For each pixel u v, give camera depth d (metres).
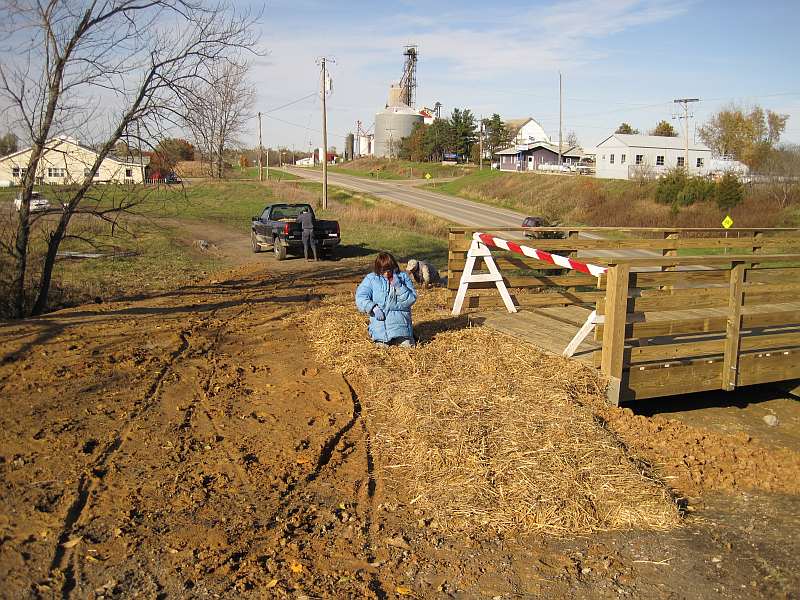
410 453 5.06
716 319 7.23
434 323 8.62
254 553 3.73
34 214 11.36
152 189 12.80
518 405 5.75
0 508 4.05
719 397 8.98
